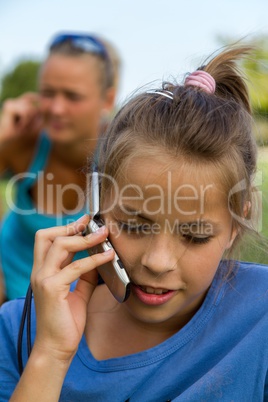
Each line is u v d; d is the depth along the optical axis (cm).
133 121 136
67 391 141
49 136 288
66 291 135
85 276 146
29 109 299
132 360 140
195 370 138
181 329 142
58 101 292
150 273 129
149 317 134
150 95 141
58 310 134
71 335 134
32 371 133
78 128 287
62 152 283
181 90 141
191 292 133
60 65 296
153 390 138
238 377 135
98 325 149
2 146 293
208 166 129
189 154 129
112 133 142
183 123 131
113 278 134
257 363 136
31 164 285
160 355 140
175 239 128
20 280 277
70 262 145
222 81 153
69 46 302
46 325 134
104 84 304
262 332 138
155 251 127
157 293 132
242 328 141
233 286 147
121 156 132
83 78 294
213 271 134
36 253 144
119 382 139
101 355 145
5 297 281
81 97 293
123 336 146
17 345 149
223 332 141
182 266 129
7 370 151
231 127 137
